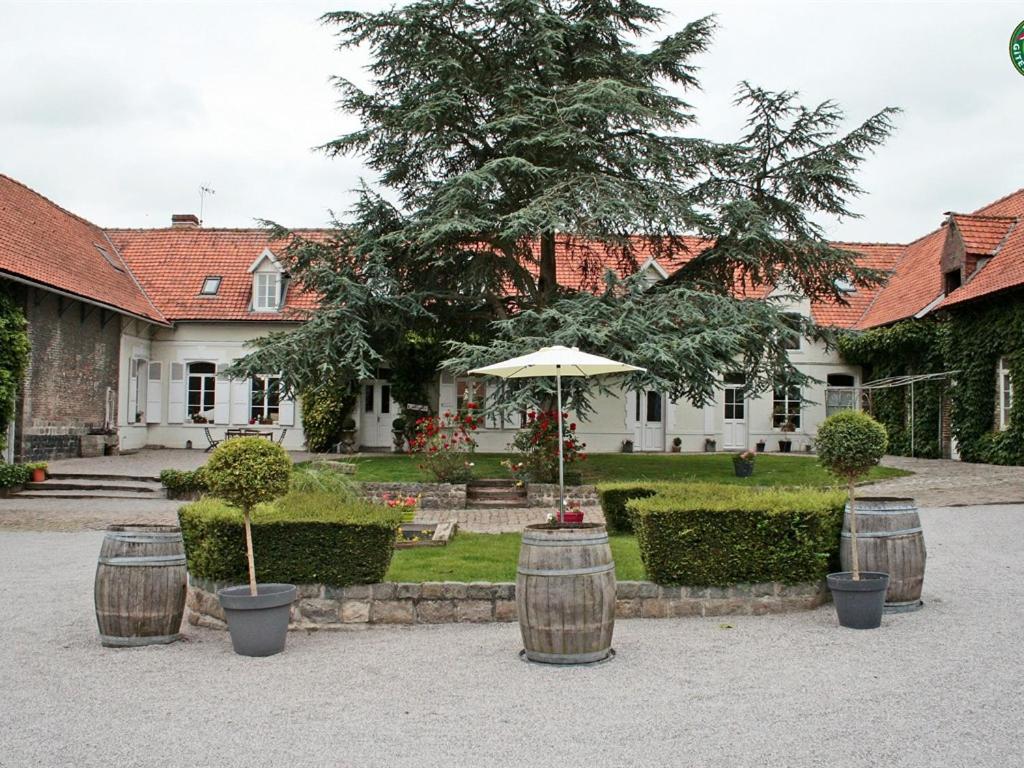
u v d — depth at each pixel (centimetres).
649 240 1911
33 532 1284
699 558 735
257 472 636
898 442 2488
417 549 991
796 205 1819
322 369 1669
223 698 531
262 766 422
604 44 1873
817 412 2692
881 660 585
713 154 1828
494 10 1731
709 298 1605
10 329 1819
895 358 2509
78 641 678
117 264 2694
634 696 520
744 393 1792
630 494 1130
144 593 658
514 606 725
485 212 1702
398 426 2508
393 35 1791
